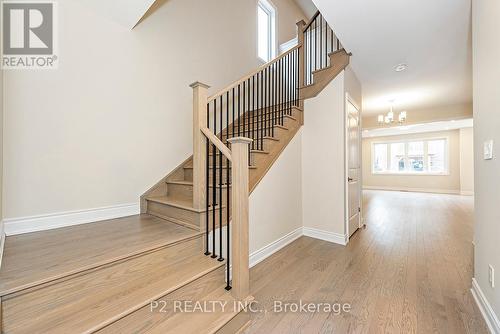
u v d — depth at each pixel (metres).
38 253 1.42
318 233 3.08
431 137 8.37
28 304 1.07
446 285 1.90
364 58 3.01
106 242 1.61
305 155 3.20
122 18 2.27
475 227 1.73
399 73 3.48
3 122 1.71
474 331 1.40
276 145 2.70
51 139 1.95
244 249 1.52
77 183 2.09
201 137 1.89
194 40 3.16
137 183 2.52
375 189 9.49
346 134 2.95
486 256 1.51
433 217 4.34
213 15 3.47
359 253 2.59
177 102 2.91
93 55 2.18
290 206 2.94
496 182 1.35
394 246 2.80
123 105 2.40
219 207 1.95
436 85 3.97
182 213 2.04
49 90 1.93
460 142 7.75
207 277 1.59
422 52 2.85
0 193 1.59
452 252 2.59
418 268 2.21
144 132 2.58
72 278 1.20
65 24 2.01
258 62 4.42
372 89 4.18
